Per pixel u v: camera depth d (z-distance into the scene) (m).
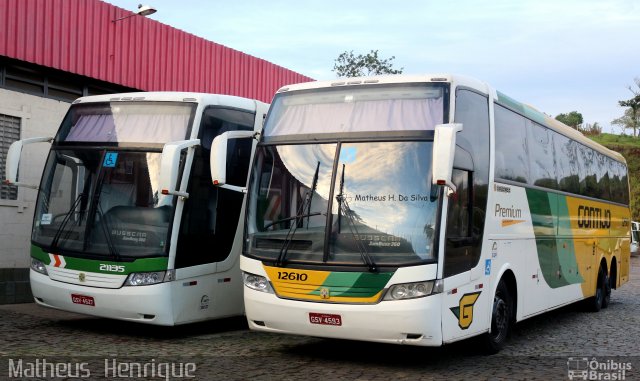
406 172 8.10
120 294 9.61
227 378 7.64
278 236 8.45
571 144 13.55
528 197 10.81
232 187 8.86
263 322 8.50
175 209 9.76
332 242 8.09
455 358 9.21
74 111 10.95
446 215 7.97
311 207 8.31
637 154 54.16
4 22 13.49
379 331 7.81
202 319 10.20
